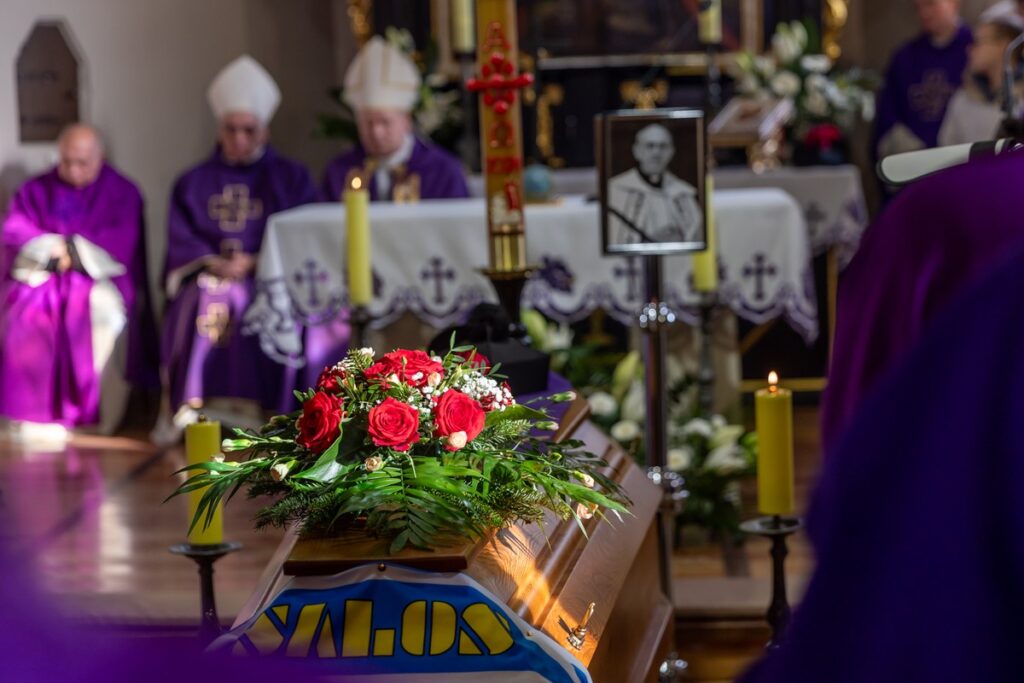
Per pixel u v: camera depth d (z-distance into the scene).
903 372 1.20
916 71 11.33
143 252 9.77
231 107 9.14
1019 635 1.11
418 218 7.34
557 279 7.22
